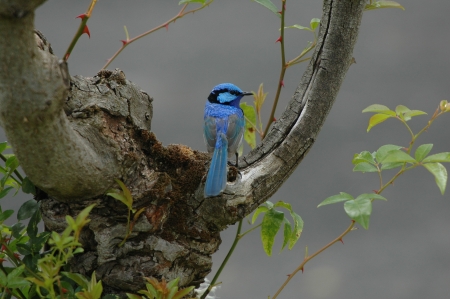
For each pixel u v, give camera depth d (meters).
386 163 7.57
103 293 7.82
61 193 7.22
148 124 8.35
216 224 8.16
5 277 6.43
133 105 8.05
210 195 7.74
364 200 6.88
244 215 8.22
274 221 8.48
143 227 7.62
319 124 8.48
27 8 5.28
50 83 5.90
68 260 7.71
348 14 8.25
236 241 8.55
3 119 6.10
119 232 7.60
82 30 7.11
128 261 7.70
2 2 5.16
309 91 8.49
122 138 7.76
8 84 5.76
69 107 7.59
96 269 7.70
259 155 8.48
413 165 7.42
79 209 7.53
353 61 8.97
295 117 8.52
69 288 6.91
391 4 9.08
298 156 8.46
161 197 7.71
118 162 7.48
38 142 6.35
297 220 8.55
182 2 8.88
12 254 7.15
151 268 7.71
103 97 7.78
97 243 7.61
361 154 7.89
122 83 8.00
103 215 7.61
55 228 7.60
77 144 6.76
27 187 7.57
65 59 7.11
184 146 8.62
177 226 7.97
